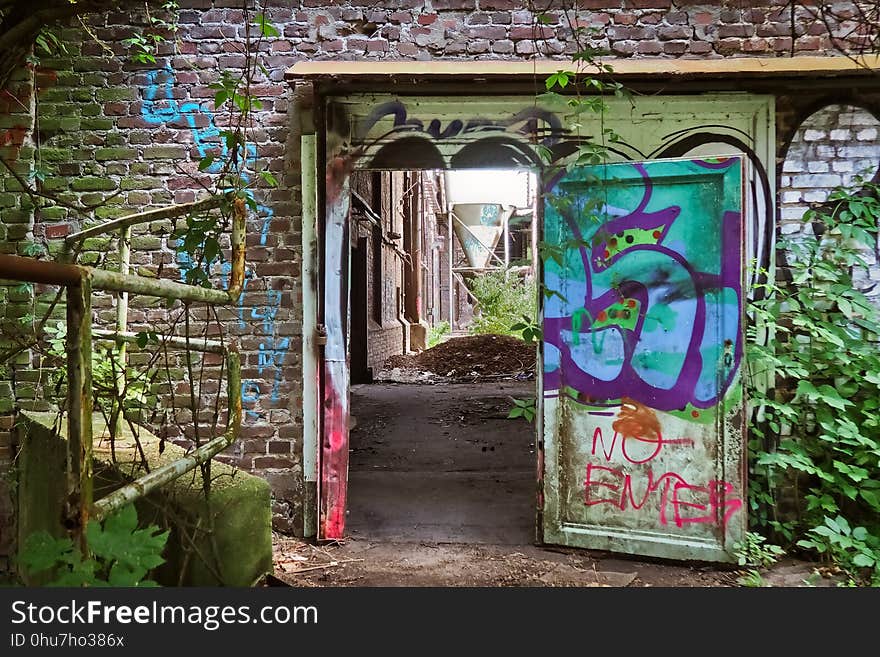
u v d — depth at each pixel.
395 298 14.09
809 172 3.69
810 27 3.73
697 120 3.67
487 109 3.74
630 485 3.46
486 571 3.28
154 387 3.82
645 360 3.43
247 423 3.83
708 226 3.31
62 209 3.86
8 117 3.81
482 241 27.52
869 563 3.06
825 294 3.59
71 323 1.59
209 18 3.84
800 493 3.63
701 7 3.76
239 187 2.55
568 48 3.79
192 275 2.73
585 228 3.53
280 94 3.83
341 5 3.83
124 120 3.86
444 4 3.81
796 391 3.55
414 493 4.49
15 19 2.95
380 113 3.75
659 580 3.19
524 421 6.74
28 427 3.22
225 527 2.36
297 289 3.84
